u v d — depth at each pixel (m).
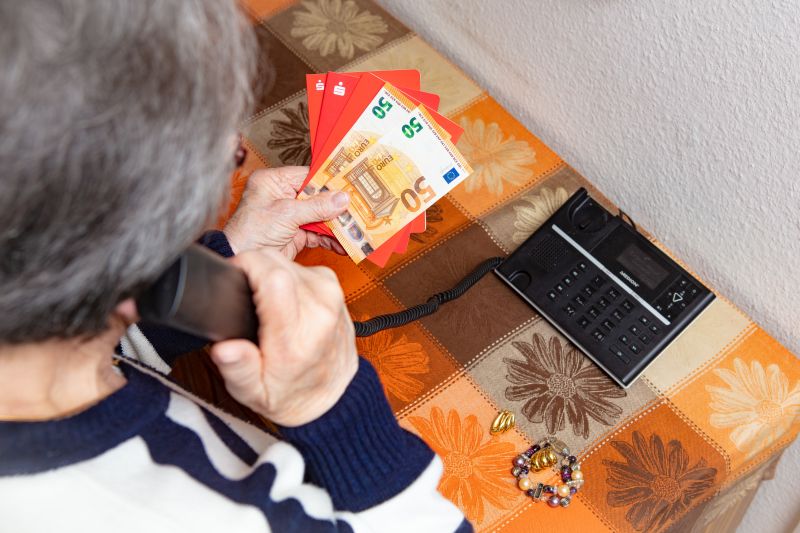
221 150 0.41
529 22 1.13
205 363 0.88
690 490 0.86
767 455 0.92
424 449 0.63
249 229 0.89
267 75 1.11
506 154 1.11
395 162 0.94
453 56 1.31
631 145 1.09
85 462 0.46
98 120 0.33
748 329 0.98
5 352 0.42
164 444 0.50
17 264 0.35
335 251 0.98
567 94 1.14
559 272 0.98
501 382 0.92
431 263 1.00
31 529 0.44
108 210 0.35
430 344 0.94
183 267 0.45
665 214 1.11
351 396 0.57
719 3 0.87
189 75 0.36
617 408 0.91
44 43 0.31
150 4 0.33
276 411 0.54
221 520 0.48
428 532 0.59
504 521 0.83
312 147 0.96
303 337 0.51
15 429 0.44
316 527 0.53
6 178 0.32
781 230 0.95
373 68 1.18
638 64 1.01
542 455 0.85
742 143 0.94
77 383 0.47
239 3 0.44
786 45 0.83
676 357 0.95
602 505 0.85
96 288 0.38
